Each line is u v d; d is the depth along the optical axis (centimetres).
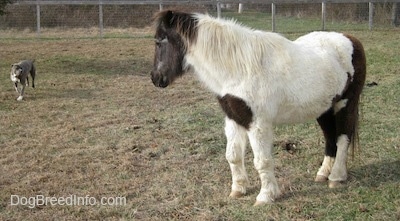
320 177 498
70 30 1841
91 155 595
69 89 963
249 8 2305
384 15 1853
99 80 1047
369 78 955
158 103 851
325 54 451
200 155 582
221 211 438
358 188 471
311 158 562
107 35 1727
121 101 866
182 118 741
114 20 1933
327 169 500
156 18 442
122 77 1080
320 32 489
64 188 502
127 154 594
